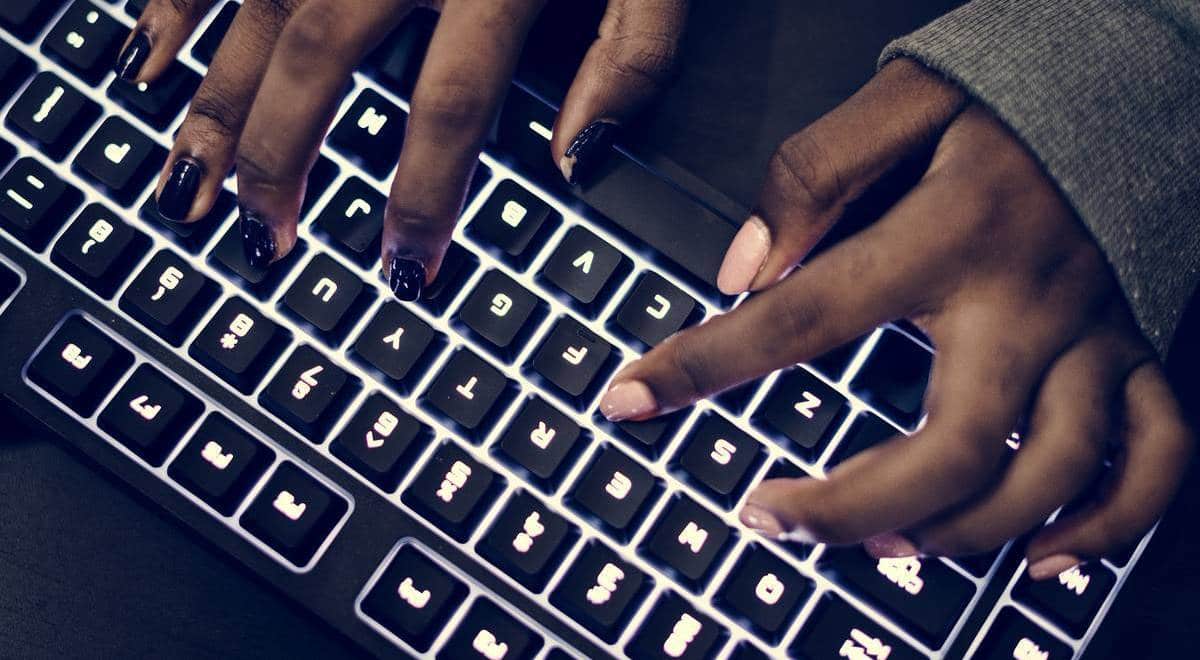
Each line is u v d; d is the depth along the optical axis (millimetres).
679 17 494
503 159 464
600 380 445
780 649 433
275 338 444
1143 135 464
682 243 458
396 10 476
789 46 534
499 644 430
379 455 437
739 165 514
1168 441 458
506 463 441
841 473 438
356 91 470
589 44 501
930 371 458
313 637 497
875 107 477
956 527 443
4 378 443
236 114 462
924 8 544
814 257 465
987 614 445
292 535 434
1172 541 477
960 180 465
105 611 494
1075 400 456
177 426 444
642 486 438
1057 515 463
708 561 434
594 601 430
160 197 445
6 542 497
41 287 448
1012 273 458
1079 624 445
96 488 504
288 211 448
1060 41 470
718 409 450
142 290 444
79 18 465
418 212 438
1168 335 460
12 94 459
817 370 454
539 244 455
